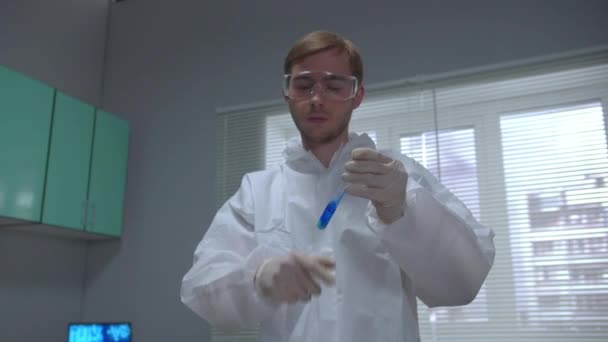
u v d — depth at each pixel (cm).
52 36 311
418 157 259
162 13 342
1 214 235
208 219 295
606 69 233
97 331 262
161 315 294
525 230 235
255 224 112
